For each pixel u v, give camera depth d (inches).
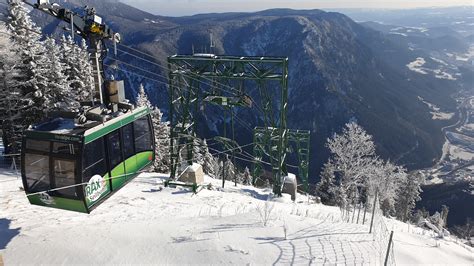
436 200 4618.6
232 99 1095.0
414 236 619.5
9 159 1341.0
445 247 586.9
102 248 417.4
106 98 532.4
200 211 741.3
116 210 730.8
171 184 1069.1
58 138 451.5
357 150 1943.9
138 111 583.8
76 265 382.3
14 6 1267.2
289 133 1585.9
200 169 1189.7
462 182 5002.5
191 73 1086.4
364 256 411.8
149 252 407.2
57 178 464.1
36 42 1336.1
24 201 729.0
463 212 4315.9
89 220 622.2
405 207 2407.7
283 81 1056.8
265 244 428.1
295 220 533.0
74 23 450.9
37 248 422.6
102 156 499.2
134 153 583.2
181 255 400.2
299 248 419.8
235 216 544.7
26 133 464.1
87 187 471.5
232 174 2426.2
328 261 391.2
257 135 1261.1
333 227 514.9
